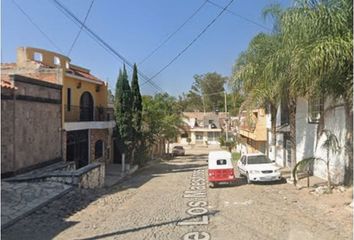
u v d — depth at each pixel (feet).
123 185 85.35
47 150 82.43
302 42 53.31
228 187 75.31
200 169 121.08
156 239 37.09
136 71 125.70
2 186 60.39
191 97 416.26
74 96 103.14
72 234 39.86
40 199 55.62
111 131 131.85
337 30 51.75
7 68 91.86
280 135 112.37
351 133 60.80
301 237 35.76
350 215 43.96
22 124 71.46
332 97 58.75
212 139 328.70
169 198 63.00
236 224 41.70
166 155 198.29
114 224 44.09
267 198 58.90
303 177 80.18
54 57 100.37
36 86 77.46
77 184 68.08
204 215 47.39
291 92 62.54
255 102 80.18
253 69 79.87
